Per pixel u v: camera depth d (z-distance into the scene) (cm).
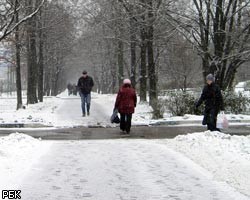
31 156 1224
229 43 2589
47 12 4125
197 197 840
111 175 1021
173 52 3806
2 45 3253
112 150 1362
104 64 7456
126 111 1850
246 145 1312
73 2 4212
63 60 7738
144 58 3569
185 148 1345
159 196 847
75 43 6050
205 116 1670
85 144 1501
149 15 2753
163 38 3028
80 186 920
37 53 4819
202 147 1305
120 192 875
